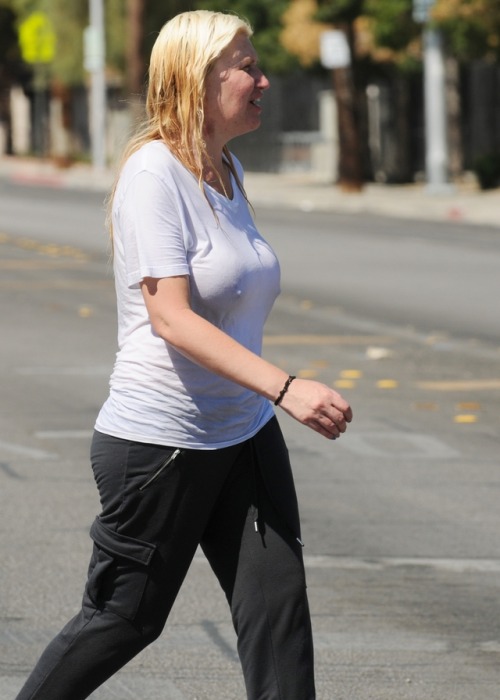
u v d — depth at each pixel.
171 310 9.50
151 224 9.52
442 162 90.69
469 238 63.88
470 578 16.41
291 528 10.08
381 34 91.88
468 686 13.13
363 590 15.93
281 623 9.93
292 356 32.41
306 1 103.06
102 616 9.98
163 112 9.81
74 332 36.03
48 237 65.62
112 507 9.95
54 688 10.03
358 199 88.88
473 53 89.12
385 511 19.30
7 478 21.05
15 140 185.00
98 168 129.12
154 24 134.12
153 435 9.79
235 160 10.35
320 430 9.50
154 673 13.48
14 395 27.50
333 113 126.00
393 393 27.95
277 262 10.15
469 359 32.16
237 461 10.02
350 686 13.11
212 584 16.33
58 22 139.62
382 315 39.41
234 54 9.83
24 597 15.70
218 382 9.80
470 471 21.58
